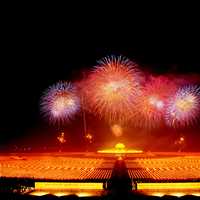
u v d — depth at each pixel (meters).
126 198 22.55
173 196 22.55
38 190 24.94
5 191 24.14
